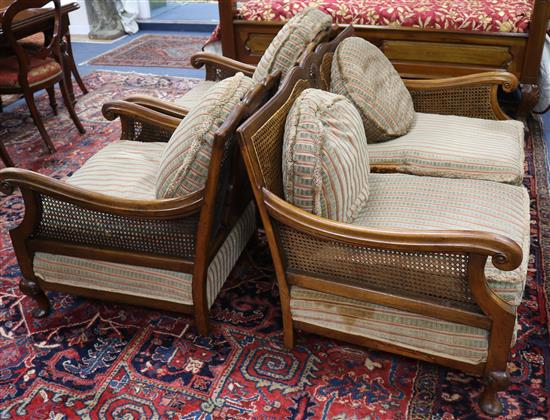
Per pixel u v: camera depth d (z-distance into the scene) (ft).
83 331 6.86
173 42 18.54
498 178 7.13
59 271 6.64
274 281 7.61
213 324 6.88
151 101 8.40
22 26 10.62
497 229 5.86
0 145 10.38
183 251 6.12
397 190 6.72
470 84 8.56
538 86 11.19
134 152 7.86
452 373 6.09
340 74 7.64
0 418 5.74
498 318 5.05
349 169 5.75
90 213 6.20
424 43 11.10
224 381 6.09
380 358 6.31
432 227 5.91
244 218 7.18
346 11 11.41
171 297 6.37
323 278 5.69
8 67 11.10
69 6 12.65
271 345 6.53
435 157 7.41
